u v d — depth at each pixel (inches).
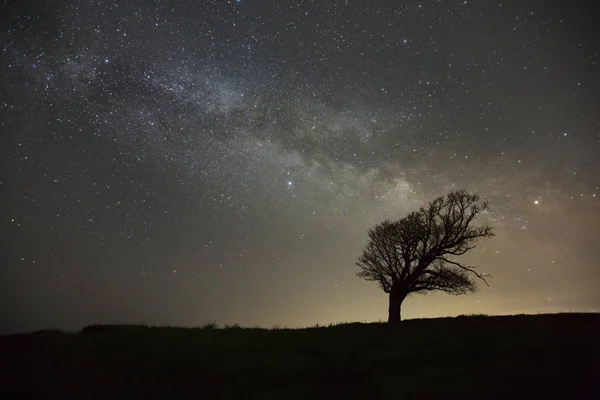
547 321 808.3
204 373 436.8
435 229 1159.0
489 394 350.0
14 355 527.8
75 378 417.7
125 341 637.3
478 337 631.2
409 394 357.4
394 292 1146.0
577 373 402.0
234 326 883.4
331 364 472.7
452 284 1115.9
